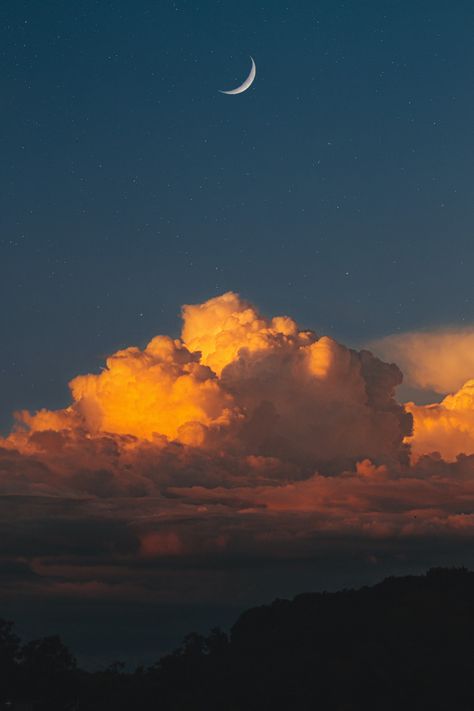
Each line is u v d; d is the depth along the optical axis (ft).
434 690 545.03
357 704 544.21
